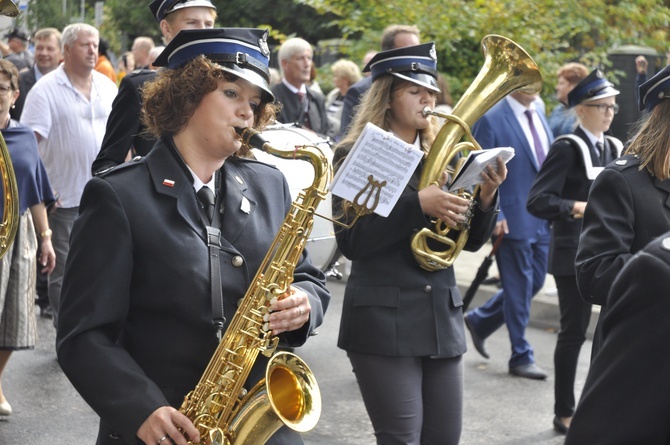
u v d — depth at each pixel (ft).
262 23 63.67
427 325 13.74
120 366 9.07
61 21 69.15
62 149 23.93
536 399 22.03
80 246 9.29
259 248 9.87
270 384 9.63
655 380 6.54
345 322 14.07
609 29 39.96
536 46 37.78
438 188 13.60
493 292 31.24
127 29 72.74
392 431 13.65
